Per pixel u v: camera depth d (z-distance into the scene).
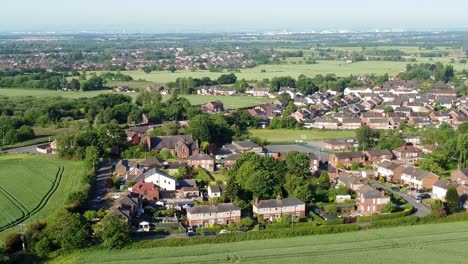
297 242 145.00
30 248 138.12
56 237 138.88
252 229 157.62
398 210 175.12
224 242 145.50
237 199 177.38
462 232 152.38
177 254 136.00
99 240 142.50
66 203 171.88
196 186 197.75
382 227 158.00
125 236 140.88
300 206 170.25
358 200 179.50
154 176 195.00
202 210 162.25
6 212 168.00
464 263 130.25
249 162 193.25
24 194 187.12
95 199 184.62
